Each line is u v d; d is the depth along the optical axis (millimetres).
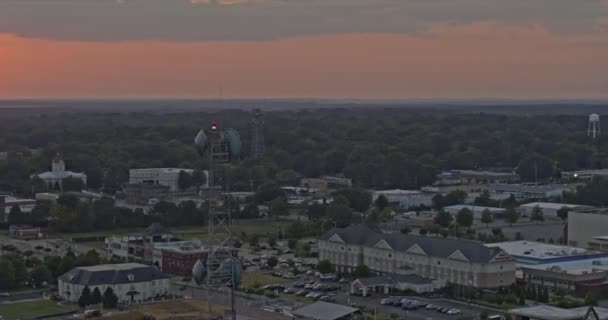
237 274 178625
